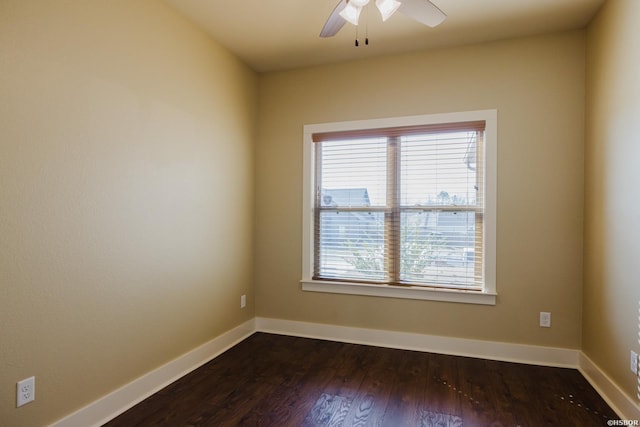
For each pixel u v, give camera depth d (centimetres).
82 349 186
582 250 264
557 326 270
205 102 279
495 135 283
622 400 201
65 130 175
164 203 239
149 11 226
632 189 194
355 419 199
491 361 278
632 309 193
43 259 167
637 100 189
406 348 305
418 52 305
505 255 281
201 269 276
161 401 218
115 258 204
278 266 348
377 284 318
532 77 276
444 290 294
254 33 278
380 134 316
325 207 338
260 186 354
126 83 209
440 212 303
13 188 155
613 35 218
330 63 331
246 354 294
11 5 153
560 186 270
